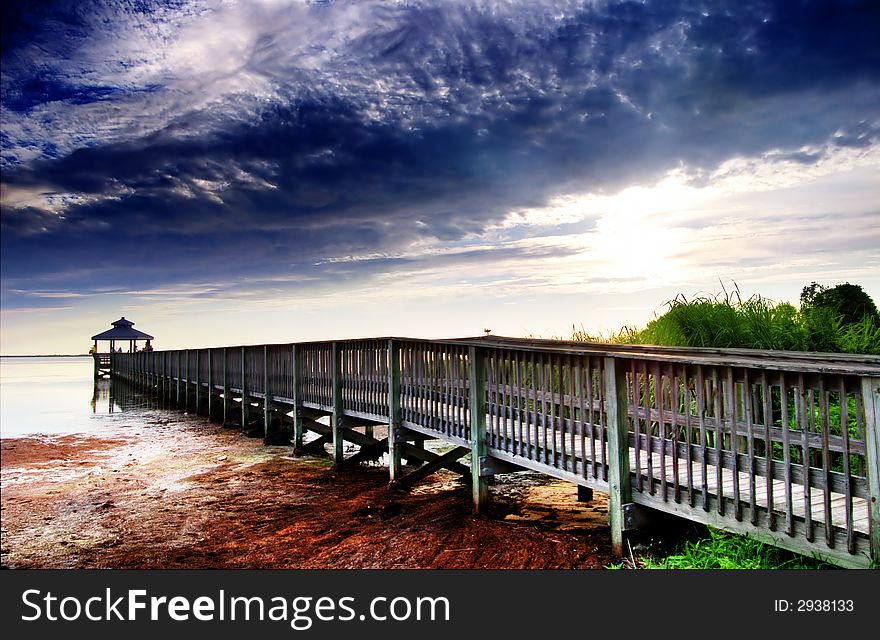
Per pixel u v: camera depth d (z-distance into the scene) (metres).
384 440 10.39
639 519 5.18
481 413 7.18
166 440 15.79
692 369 4.57
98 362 45.56
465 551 5.84
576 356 5.79
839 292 8.65
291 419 14.68
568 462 5.93
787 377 3.88
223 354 18.22
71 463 13.07
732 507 4.31
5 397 32.16
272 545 6.75
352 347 10.57
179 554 6.69
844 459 3.51
